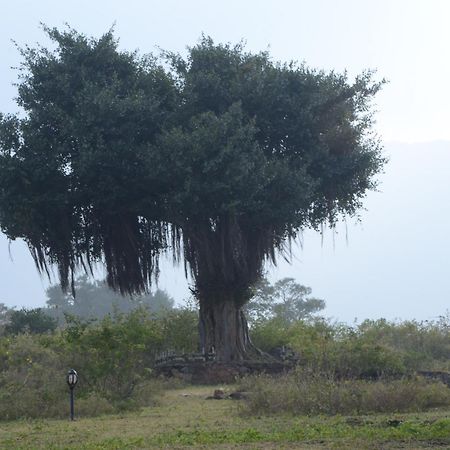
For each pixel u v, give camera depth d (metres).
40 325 56.84
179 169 36.56
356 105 41.75
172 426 18.61
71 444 15.77
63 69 39.59
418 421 17.67
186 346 41.59
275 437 15.28
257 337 43.09
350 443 14.40
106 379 24.52
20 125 38.25
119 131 37.72
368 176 41.69
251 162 36.50
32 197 37.62
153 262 41.22
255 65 40.62
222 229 38.75
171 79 40.16
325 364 25.91
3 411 21.53
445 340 41.31
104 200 38.12
